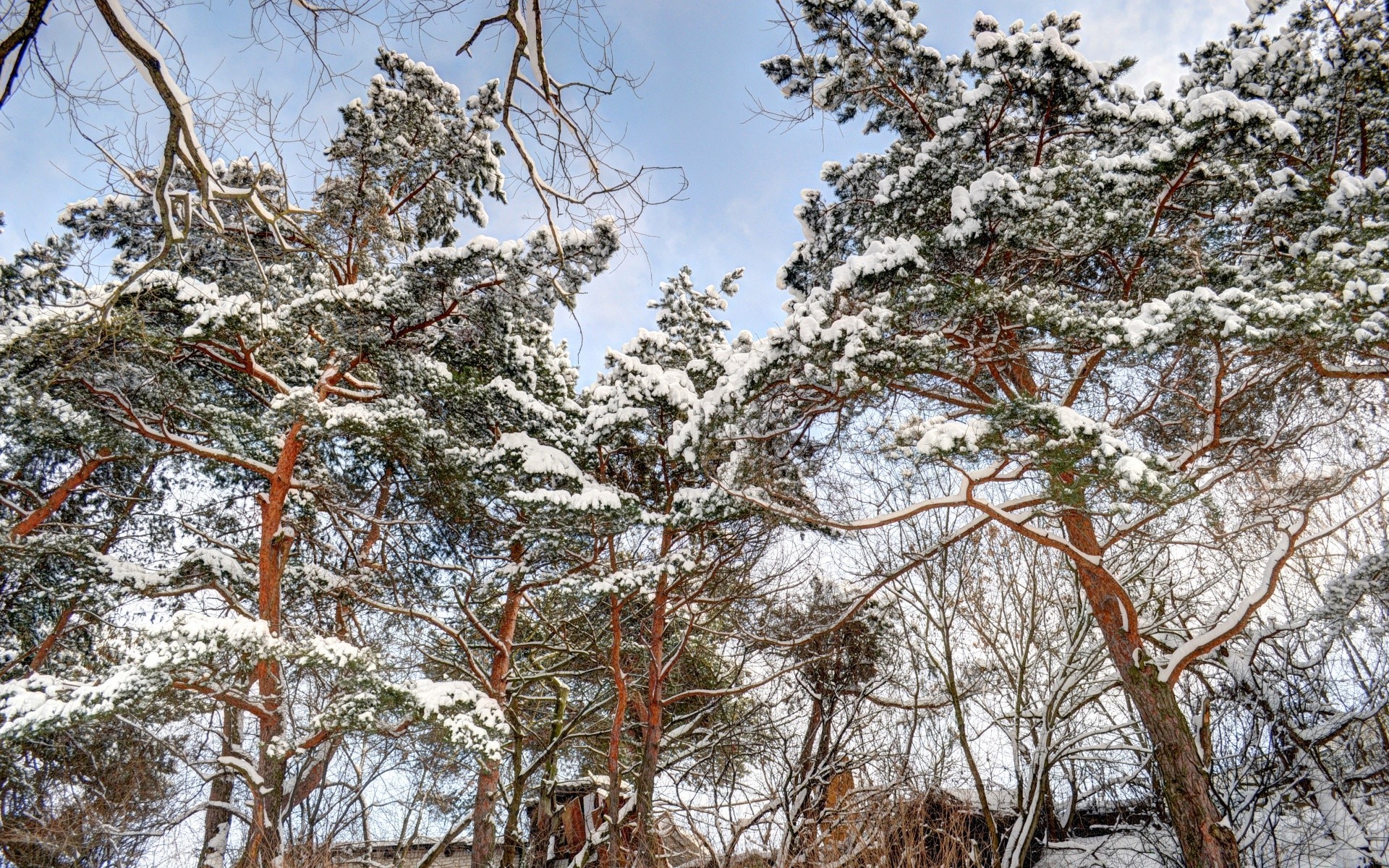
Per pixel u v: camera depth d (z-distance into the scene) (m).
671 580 14.37
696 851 12.56
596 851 13.95
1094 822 13.83
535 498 11.46
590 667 17.64
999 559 13.91
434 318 12.40
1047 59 10.23
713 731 15.17
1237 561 12.30
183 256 10.41
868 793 10.88
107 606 12.18
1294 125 10.59
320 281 12.28
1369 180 8.59
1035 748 12.49
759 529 13.54
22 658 12.77
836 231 13.23
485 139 13.08
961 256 10.07
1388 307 7.14
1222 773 10.69
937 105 12.31
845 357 9.07
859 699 13.74
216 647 8.95
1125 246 9.87
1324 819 9.70
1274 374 9.49
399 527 15.16
